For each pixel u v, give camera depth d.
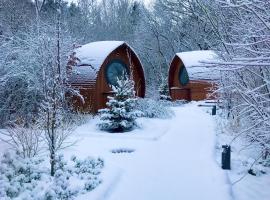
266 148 6.96
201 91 29.36
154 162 9.91
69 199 6.81
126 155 10.70
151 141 12.78
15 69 15.22
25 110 15.17
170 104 28.25
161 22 46.56
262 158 9.45
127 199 7.20
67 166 8.44
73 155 9.16
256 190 7.71
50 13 29.44
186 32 42.88
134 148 11.57
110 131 14.60
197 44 39.16
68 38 18.59
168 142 12.61
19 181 7.36
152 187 7.88
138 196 7.37
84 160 8.97
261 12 5.30
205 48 37.66
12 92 15.47
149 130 14.84
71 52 16.25
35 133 9.31
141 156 10.58
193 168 9.24
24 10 28.20
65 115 14.82
